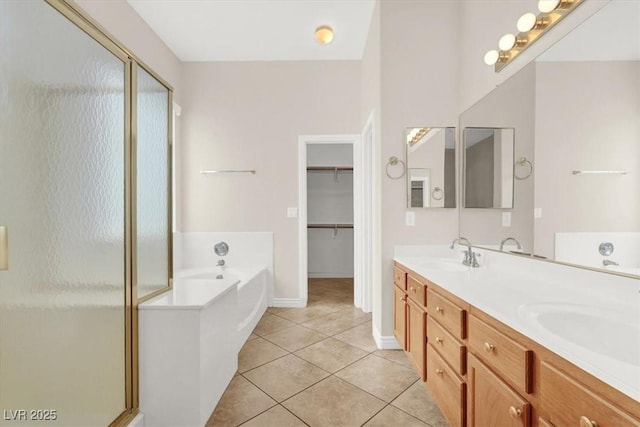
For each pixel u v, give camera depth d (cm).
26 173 102
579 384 72
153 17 278
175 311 151
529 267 164
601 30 122
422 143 247
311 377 204
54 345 111
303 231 357
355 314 330
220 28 296
